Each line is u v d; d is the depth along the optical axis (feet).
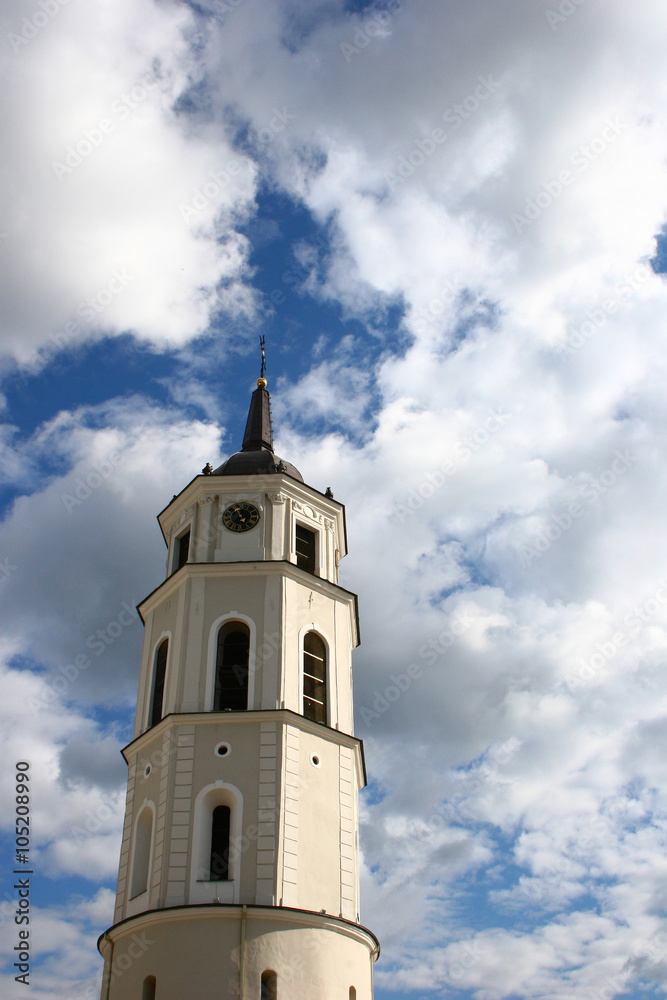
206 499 145.69
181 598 136.67
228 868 114.01
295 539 143.95
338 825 122.62
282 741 122.31
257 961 106.01
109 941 115.24
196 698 127.24
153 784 124.06
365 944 117.08
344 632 140.97
